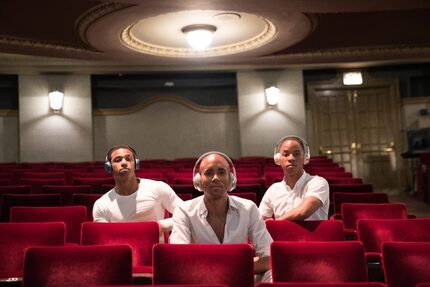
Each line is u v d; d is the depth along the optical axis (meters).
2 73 10.91
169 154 12.20
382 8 6.06
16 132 11.43
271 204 4.00
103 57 8.99
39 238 3.44
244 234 3.02
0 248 3.41
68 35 7.72
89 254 2.60
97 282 2.57
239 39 8.79
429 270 2.60
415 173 11.18
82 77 11.33
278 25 7.25
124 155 3.81
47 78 11.18
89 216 4.95
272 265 2.67
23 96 11.05
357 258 2.66
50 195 5.05
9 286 3.06
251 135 11.69
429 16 7.45
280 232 3.43
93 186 6.27
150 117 12.23
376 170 12.07
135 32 8.14
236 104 12.52
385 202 5.11
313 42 8.55
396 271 2.62
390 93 12.15
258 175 7.66
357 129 12.17
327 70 12.21
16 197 5.02
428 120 11.45
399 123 12.03
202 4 6.09
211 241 2.99
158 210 3.91
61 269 2.57
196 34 7.90
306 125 12.05
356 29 7.89
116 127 12.07
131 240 3.38
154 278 2.58
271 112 11.73
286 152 3.85
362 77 12.13
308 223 3.43
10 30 7.35
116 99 12.30
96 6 6.45
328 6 5.99
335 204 5.19
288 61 9.54
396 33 8.20
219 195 2.95
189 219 3.04
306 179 3.88
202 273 2.58
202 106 12.32
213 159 2.99
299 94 11.79
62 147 11.12
